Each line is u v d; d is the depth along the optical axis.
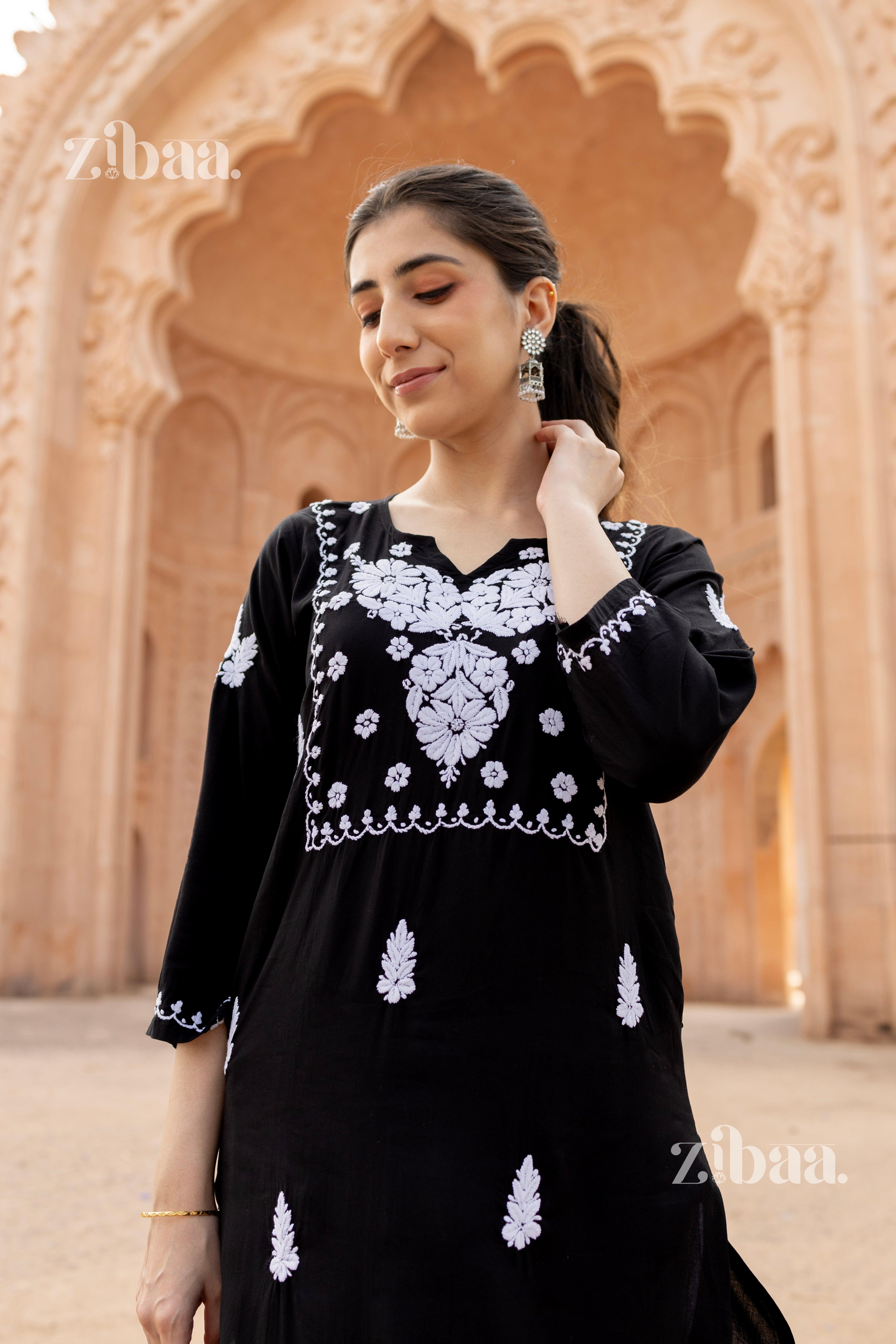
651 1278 0.89
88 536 12.62
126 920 12.82
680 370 16.80
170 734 16.52
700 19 11.36
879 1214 3.58
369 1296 0.85
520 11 12.05
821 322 10.11
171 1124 1.05
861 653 9.45
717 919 15.27
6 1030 8.59
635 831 1.07
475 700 1.02
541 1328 0.85
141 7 12.97
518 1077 0.90
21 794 11.66
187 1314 0.97
